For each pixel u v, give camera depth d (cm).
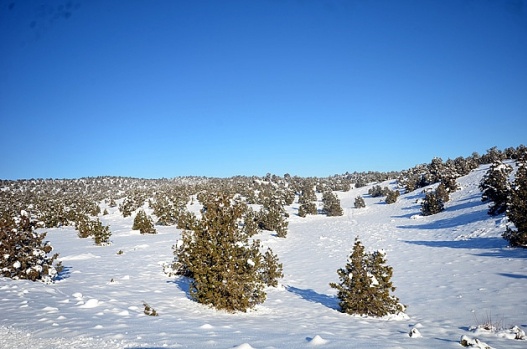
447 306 1057
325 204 6031
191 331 695
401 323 904
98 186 14138
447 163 7012
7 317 763
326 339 661
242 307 1009
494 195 3197
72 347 550
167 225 4925
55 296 1045
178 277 1562
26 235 1387
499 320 873
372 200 7044
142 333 654
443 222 3484
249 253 1062
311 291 1417
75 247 2795
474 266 1609
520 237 1858
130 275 1569
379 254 1055
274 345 600
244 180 12425
